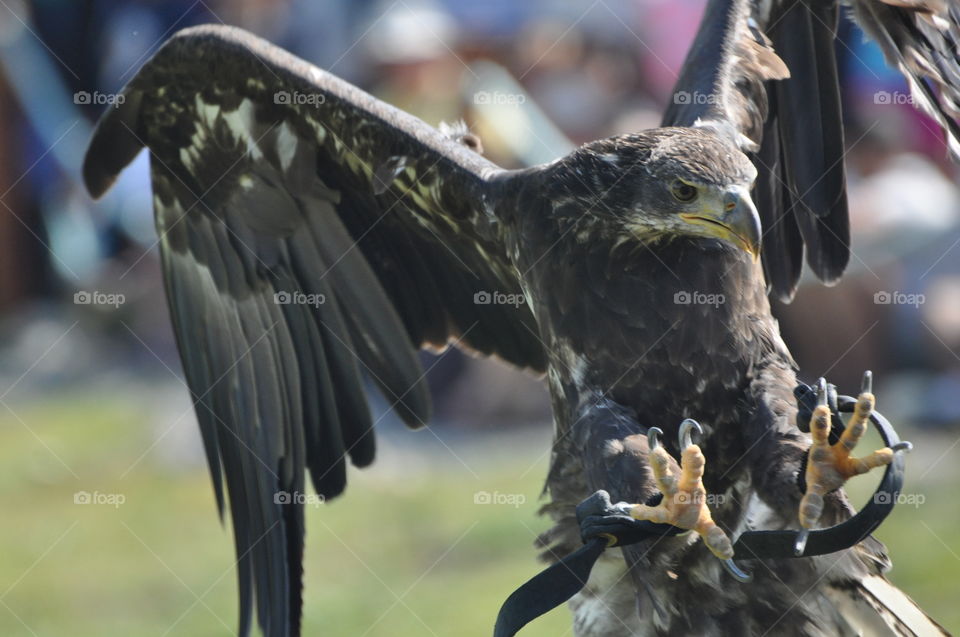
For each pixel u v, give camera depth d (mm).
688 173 8594
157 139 10891
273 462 11266
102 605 15203
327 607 14398
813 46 10367
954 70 9617
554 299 9164
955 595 13445
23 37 22547
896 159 17922
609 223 8891
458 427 18750
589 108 18875
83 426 20594
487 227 9914
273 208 10930
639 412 9031
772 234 10547
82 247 23219
